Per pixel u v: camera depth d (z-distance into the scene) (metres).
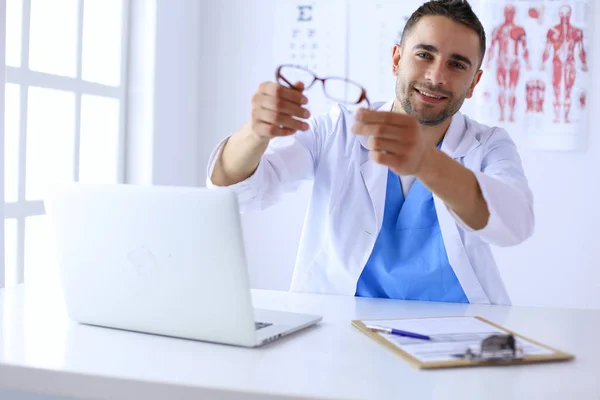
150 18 2.83
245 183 1.55
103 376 0.95
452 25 1.54
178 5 3.01
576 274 2.91
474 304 1.51
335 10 3.05
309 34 3.08
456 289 1.65
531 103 2.90
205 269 1.08
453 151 1.71
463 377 0.96
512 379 0.95
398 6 2.99
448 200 1.27
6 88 2.23
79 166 2.62
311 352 1.08
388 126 1.14
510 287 2.96
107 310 1.20
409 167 1.17
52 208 1.22
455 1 1.58
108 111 2.81
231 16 3.17
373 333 1.17
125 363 1.01
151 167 2.86
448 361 1.01
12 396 1.15
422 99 1.59
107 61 2.82
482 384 0.93
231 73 3.19
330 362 1.02
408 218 1.68
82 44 2.61
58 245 1.23
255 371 0.98
